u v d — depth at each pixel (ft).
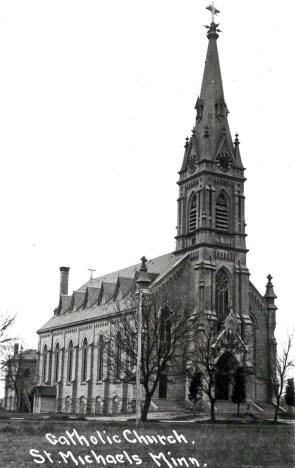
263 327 303.48
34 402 369.30
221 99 309.63
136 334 239.09
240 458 108.47
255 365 294.87
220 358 248.32
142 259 285.64
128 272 359.66
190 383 260.83
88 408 316.60
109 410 296.51
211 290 279.69
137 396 181.37
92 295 357.41
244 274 291.58
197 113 310.65
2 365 410.72
